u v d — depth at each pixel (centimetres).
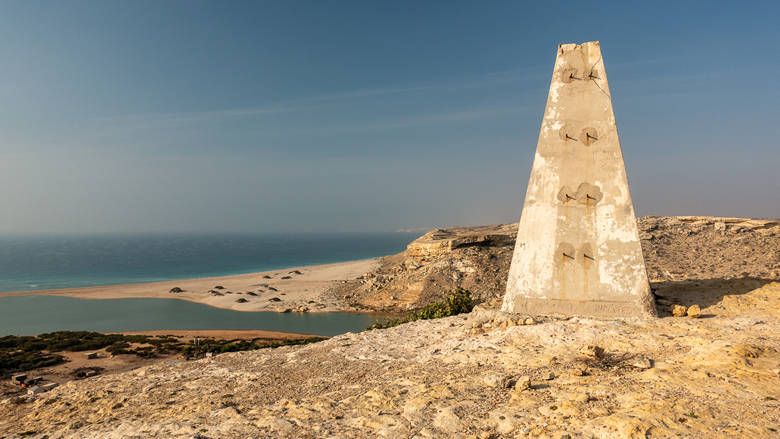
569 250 1588
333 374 1415
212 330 6419
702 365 962
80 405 1479
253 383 1431
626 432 664
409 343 1662
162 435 983
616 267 1530
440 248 8700
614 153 1587
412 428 846
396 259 12850
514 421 813
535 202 1664
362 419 926
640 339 1243
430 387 1089
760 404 715
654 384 880
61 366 3969
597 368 1071
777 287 1634
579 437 692
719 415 693
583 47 1670
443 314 2438
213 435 941
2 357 4184
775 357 971
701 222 8962
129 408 1328
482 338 1477
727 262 6209
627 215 1545
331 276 11725
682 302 1611
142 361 4256
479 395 987
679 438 628
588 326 1405
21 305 8631
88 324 6975
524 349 1303
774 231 7531
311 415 998
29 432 1246
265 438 888
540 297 1602
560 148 1653
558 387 965
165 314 7712
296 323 6931
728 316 1403
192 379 1611
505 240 9000
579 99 1653
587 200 1596
